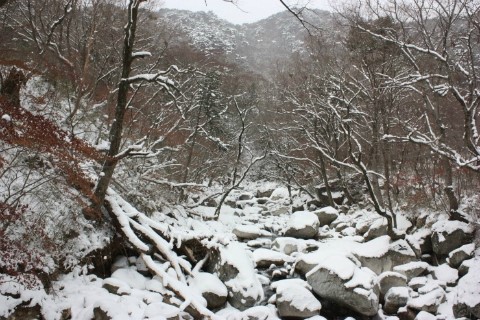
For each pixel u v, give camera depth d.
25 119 7.24
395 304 9.12
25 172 7.97
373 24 13.82
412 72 14.85
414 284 9.91
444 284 9.63
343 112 17.77
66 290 7.86
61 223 8.39
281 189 24.36
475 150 9.14
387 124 15.39
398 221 13.68
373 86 14.55
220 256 10.30
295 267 11.09
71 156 8.32
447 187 11.88
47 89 11.65
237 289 9.41
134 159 13.73
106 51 15.95
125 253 9.93
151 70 15.05
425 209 13.33
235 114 26.22
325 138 19.52
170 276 9.17
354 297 8.84
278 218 18.94
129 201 11.94
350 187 20.72
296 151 23.25
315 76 18.92
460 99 9.10
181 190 16.30
